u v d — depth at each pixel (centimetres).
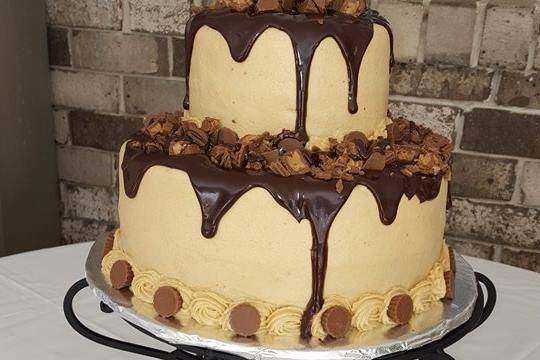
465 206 125
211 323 77
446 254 88
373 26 81
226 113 81
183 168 78
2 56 132
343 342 76
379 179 77
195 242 78
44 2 140
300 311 77
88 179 150
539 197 121
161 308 78
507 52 117
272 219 75
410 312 78
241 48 78
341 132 80
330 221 75
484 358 89
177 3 130
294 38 77
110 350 90
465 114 121
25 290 100
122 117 142
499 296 101
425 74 121
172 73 136
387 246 78
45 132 146
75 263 107
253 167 77
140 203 81
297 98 78
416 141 86
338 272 77
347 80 79
